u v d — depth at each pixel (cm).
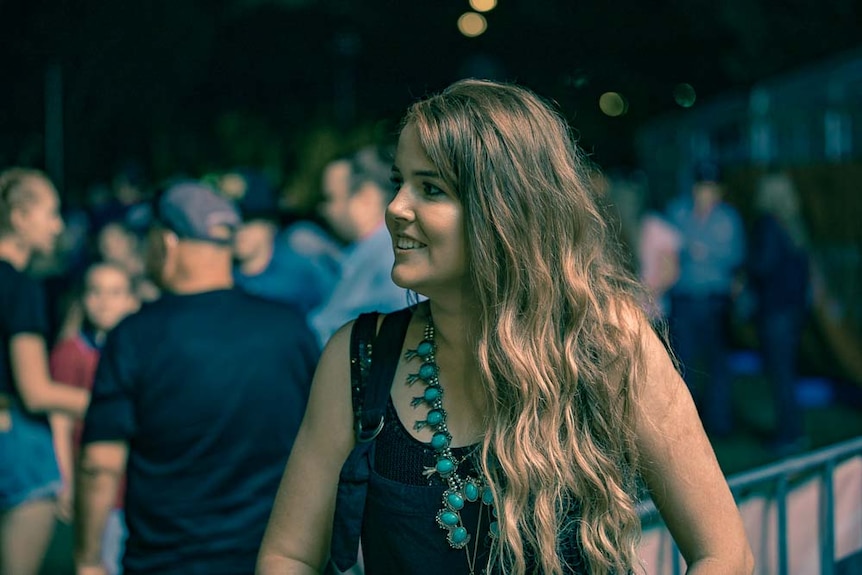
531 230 174
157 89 1836
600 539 173
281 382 295
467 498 174
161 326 291
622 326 178
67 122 1745
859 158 978
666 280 786
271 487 294
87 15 1688
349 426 189
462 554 174
